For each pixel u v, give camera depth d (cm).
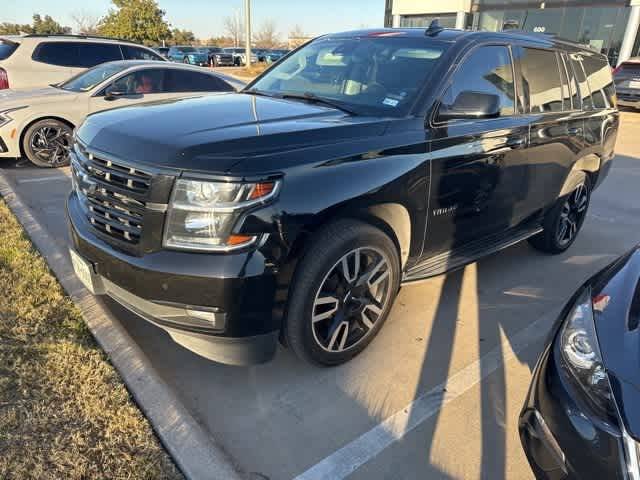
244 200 217
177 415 230
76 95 709
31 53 851
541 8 2070
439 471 226
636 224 600
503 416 262
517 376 296
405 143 280
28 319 291
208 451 213
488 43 351
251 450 229
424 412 261
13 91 750
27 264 357
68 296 321
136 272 228
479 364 304
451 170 307
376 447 236
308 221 232
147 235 227
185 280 219
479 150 324
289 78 378
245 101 324
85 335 284
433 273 319
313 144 248
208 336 229
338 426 247
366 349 309
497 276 431
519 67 377
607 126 484
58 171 688
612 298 208
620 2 1836
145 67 755
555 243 471
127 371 255
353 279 269
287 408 256
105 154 245
